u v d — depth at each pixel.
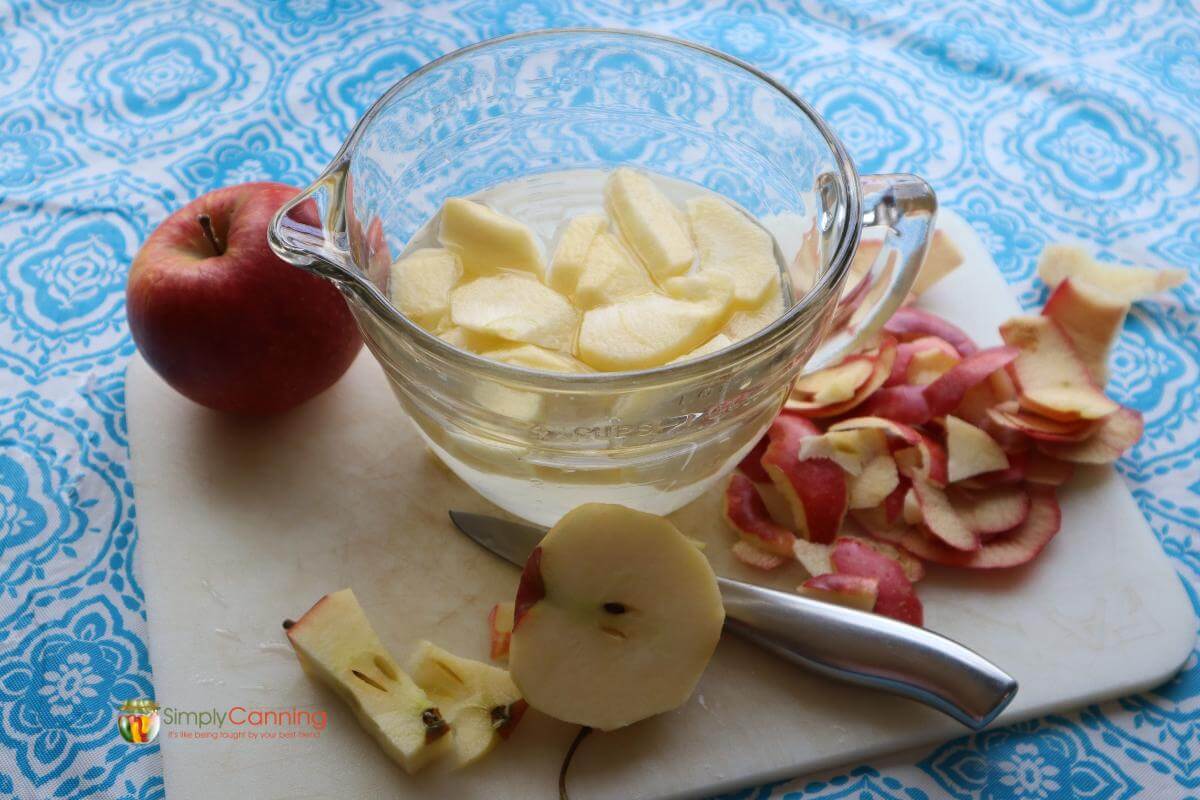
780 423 0.58
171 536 0.56
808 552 0.55
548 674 0.50
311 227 0.50
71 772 0.51
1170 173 0.74
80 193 0.72
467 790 0.50
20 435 0.62
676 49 0.57
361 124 0.52
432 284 0.53
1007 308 0.66
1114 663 0.53
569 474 0.50
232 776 0.50
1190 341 0.66
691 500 0.56
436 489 0.58
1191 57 0.81
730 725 0.51
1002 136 0.76
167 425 0.60
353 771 0.50
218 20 0.82
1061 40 0.82
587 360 0.50
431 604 0.55
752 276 0.53
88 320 0.67
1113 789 0.51
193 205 0.60
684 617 0.50
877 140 0.76
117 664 0.54
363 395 0.62
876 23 0.83
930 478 0.56
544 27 0.82
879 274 0.58
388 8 0.83
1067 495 0.58
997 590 0.55
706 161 0.61
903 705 0.52
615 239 0.55
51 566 0.57
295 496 0.58
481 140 0.60
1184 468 0.61
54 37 0.81
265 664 0.53
